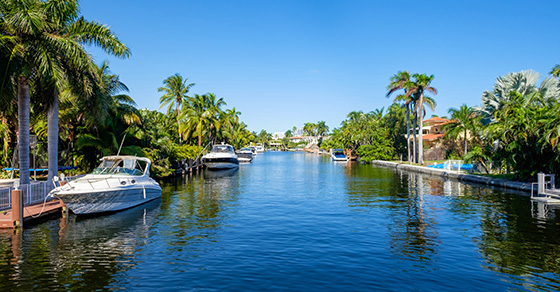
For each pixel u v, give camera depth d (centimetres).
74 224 1488
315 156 10419
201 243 1207
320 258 1048
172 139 5438
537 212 1706
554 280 891
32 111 2322
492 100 4094
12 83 1645
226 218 1602
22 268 970
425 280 889
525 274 930
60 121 2481
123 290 830
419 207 1853
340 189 2627
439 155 5978
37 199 1697
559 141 2106
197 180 3334
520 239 1245
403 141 6694
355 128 8044
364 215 1655
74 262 1019
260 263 1005
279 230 1377
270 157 9656
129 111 2883
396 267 977
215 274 924
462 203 1972
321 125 17712
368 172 4266
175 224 1488
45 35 1659
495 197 2183
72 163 2798
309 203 1995
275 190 2583
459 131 4050
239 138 10069
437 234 1312
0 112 2119
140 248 1152
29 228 1408
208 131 6178
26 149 1759
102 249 1142
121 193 1752
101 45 1922
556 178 2336
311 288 840
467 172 3562
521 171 2567
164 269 962
